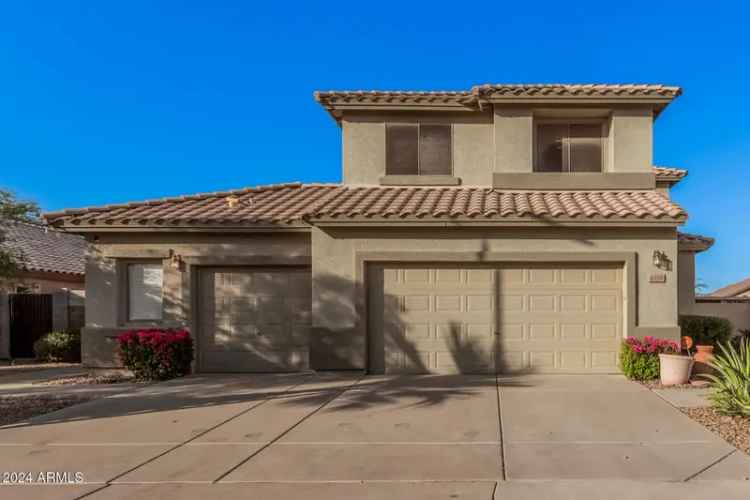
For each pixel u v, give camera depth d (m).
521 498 5.43
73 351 17.12
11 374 14.21
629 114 14.35
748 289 31.41
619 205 12.67
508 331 12.47
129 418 8.88
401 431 7.83
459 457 6.69
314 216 12.26
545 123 14.91
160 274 13.86
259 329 13.65
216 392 10.88
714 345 13.92
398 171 15.25
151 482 6.03
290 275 13.69
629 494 5.49
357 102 14.98
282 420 8.55
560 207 12.53
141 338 12.54
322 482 5.95
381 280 12.70
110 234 13.68
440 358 12.55
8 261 16.28
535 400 9.63
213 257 13.56
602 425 8.00
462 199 13.53
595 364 12.30
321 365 12.49
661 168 15.50
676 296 12.06
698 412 8.70
